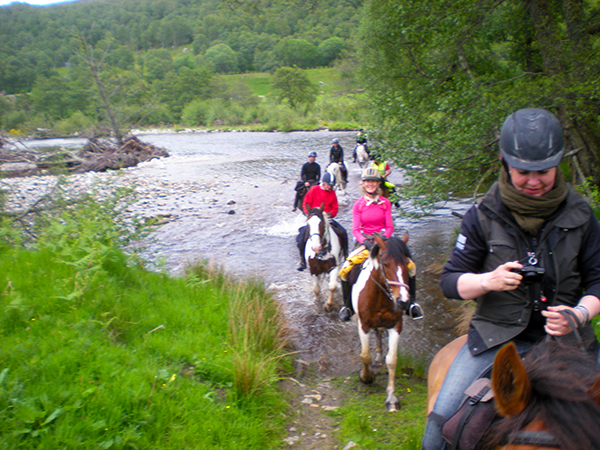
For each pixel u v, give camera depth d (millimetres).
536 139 1787
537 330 2021
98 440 2908
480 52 11711
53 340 3777
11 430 2768
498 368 1354
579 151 8469
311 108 70625
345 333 6051
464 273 2100
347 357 5441
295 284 7926
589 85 6867
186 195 16703
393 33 9352
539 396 1302
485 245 2088
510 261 1996
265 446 3559
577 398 1235
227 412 3658
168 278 6238
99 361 3619
